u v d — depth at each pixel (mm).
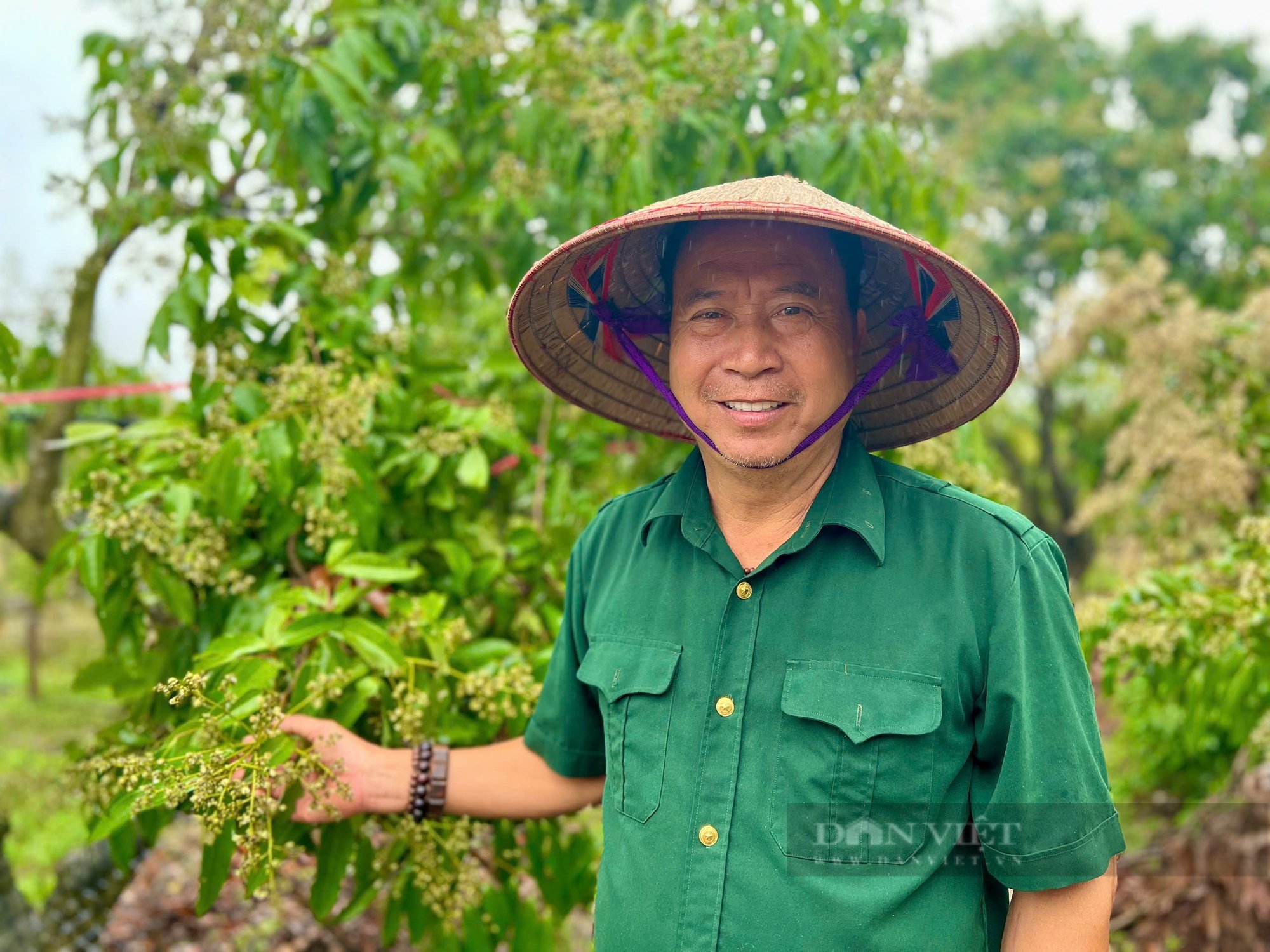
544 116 2336
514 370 2312
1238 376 3963
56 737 5906
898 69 2383
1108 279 6148
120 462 1921
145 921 3490
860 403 1468
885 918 1100
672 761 1198
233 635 1577
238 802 1374
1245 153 13797
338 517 1794
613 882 1237
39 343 2664
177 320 1871
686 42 2295
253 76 2135
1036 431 14242
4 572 8125
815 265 1201
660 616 1282
